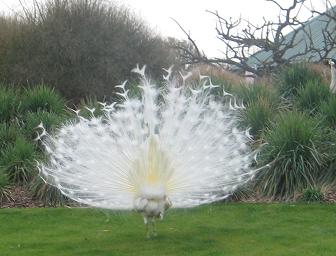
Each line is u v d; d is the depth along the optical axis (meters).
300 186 11.82
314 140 12.34
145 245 8.75
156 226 9.95
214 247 8.55
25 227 10.13
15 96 16.25
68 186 9.35
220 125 8.73
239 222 10.12
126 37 19.39
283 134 12.27
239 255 8.10
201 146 8.39
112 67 19.02
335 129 13.41
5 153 14.10
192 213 10.78
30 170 13.19
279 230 9.52
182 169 8.23
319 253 8.17
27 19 19.19
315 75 16.95
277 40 21.69
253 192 12.12
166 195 8.19
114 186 8.20
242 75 21.83
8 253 8.47
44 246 8.85
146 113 8.40
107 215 10.64
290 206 11.14
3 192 12.45
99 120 8.77
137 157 8.10
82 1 19.42
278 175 11.95
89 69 18.98
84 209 11.37
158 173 8.08
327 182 12.01
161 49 20.02
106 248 8.63
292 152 12.03
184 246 8.62
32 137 14.72
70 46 18.78
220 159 8.55
